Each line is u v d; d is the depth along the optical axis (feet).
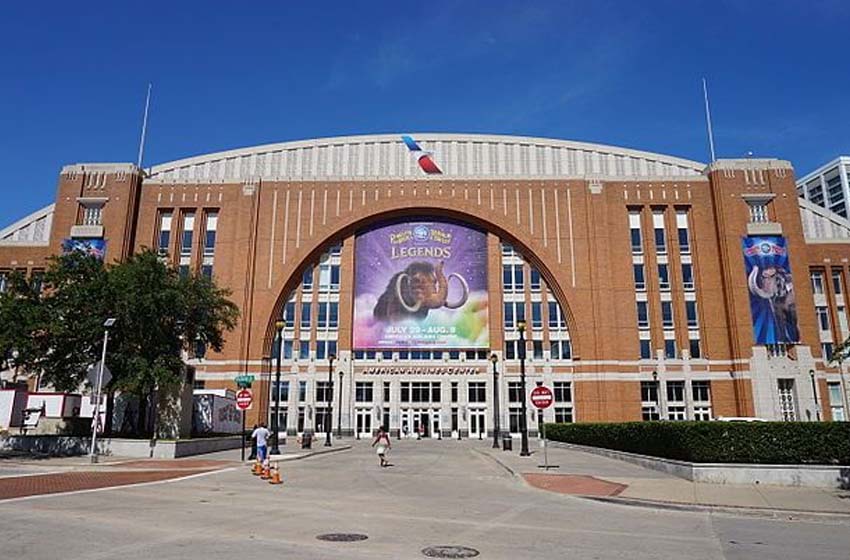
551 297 218.79
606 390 203.82
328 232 220.02
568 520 43.68
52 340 106.32
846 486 63.31
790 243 206.08
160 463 89.66
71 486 59.47
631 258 214.07
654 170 231.09
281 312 218.59
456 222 226.38
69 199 213.05
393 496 56.75
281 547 31.53
